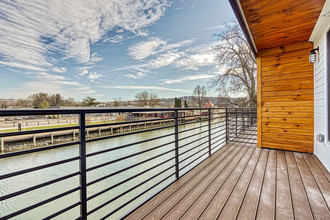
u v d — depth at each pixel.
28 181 6.98
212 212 1.44
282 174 2.20
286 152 3.17
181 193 1.75
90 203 5.63
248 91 10.92
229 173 2.25
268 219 1.35
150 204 1.56
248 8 2.04
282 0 1.90
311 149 3.04
